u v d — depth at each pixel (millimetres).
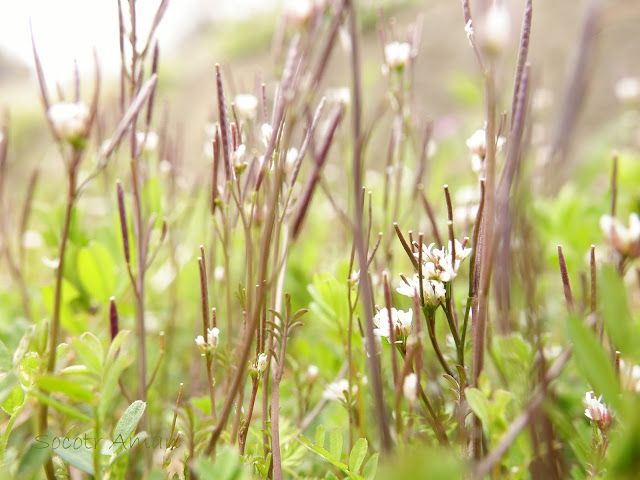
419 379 197
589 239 319
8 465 214
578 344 177
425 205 225
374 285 253
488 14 184
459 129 620
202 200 352
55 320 208
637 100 539
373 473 207
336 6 201
